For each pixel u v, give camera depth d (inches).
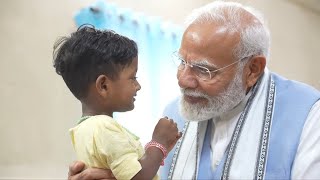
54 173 86.4
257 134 47.5
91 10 93.0
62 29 90.3
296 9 163.0
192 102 48.9
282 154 45.7
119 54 40.0
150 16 108.2
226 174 46.6
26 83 84.1
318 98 48.2
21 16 84.7
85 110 41.0
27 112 83.7
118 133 38.1
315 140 45.1
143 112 98.0
